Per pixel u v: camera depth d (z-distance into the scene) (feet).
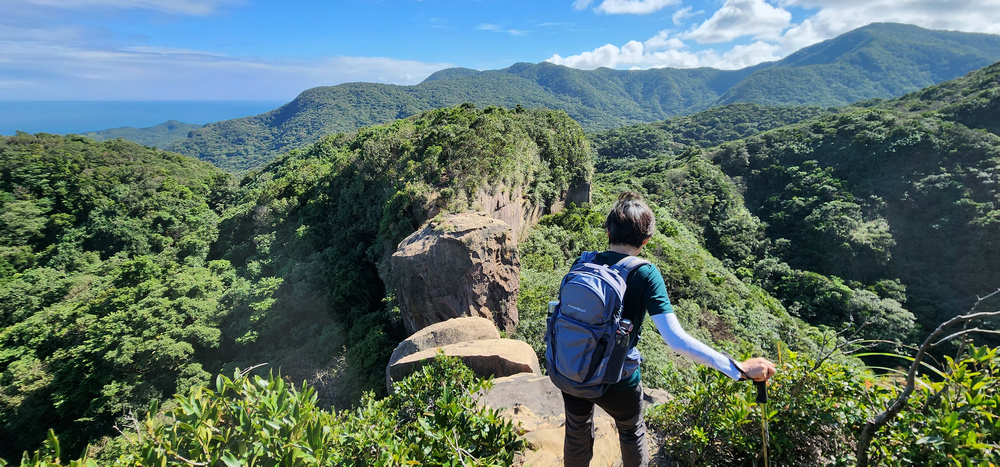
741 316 89.71
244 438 6.99
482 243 56.54
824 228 167.32
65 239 150.00
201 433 6.80
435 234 57.57
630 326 6.59
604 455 10.80
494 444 9.24
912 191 167.94
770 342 84.74
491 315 58.08
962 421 6.32
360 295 86.63
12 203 159.74
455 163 79.92
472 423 9.45
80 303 98.48
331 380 63.98
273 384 7.93
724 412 9.21
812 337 88.48
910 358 6.84
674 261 99.96
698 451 9.09
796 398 8.65
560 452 11.02
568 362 6.75
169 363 71.77
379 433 8.70
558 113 137.28
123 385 68.23
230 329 80.23
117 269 121.08
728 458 9.21
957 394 6.76
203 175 222.07
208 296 87.45
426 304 55.98
